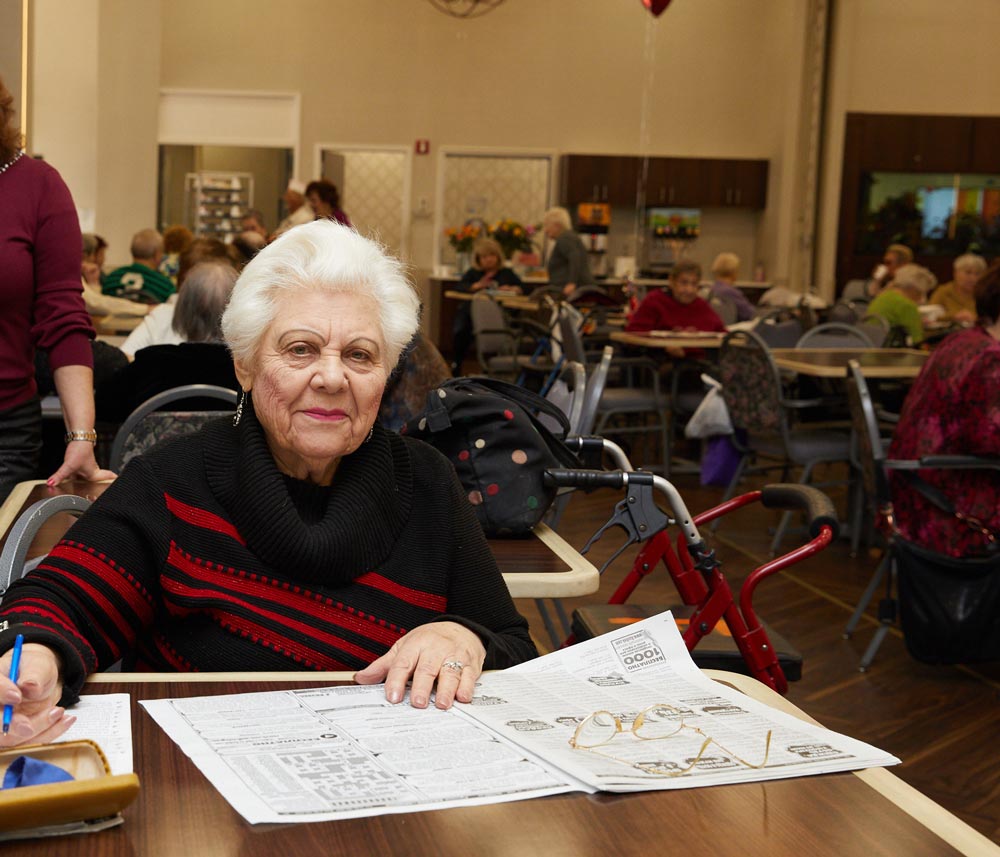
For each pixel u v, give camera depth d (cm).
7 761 86
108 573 121
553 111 1382
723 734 100
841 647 363
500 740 98
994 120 1331
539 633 357
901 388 577
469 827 81
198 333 298
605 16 1374
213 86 1348
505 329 804
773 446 500
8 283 209
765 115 1392
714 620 192
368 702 107
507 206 1396
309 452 123
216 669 125
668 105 1389
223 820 81
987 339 330
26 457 221
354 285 124
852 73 1347
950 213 1341
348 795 85
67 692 103
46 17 1277
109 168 1105
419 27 1361
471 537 138
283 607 125
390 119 1369
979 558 325
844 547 497
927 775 269
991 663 351
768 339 693
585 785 88
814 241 1365
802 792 89
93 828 78
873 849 79
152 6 1091
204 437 130
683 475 645
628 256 1398
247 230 831
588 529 512
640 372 755
